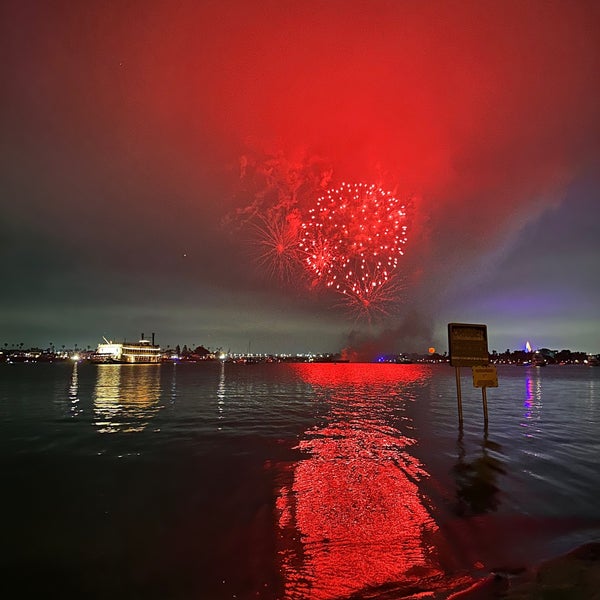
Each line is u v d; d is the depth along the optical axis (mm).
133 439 13039
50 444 12203
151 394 31562
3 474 9016
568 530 5922
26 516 6602
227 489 7941
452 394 33156
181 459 10422
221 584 4566
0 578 4762
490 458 10430
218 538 5750
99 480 8570
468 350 14953
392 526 6094
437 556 5141
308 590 4410
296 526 6141
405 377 73938
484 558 5047
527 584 4254
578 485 8102
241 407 22781
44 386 41562
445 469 9359
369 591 4348
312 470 9336
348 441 12820
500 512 6641
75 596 4383
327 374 90000
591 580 4273
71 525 6250
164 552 5363
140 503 7199
